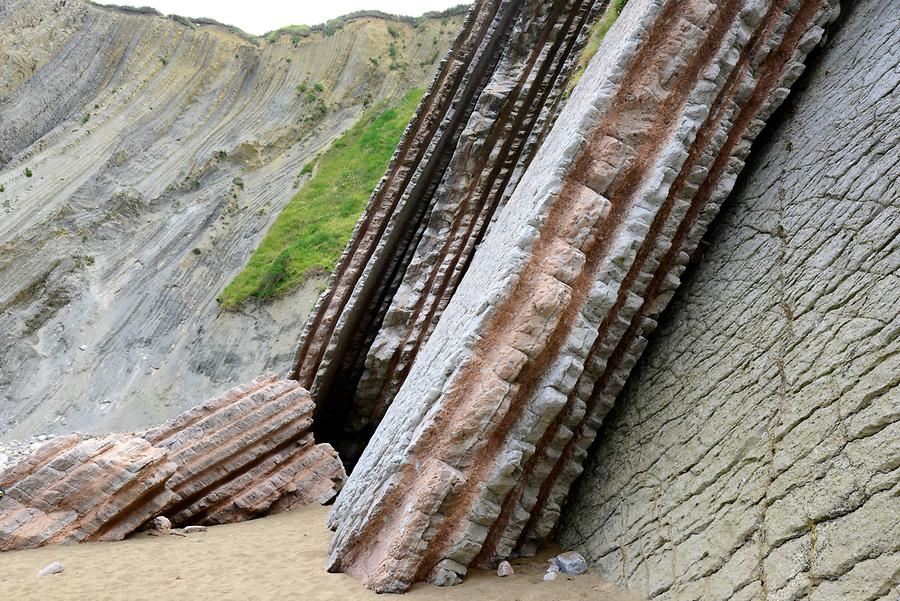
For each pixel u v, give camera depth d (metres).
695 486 7.02
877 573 4.77
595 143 8.54
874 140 7.35
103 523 11.12
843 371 5.98
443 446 7.73
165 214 43.00
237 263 37.62
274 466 13.96
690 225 9.17
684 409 7.93
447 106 18.48
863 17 8.82
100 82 52.81
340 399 18.38
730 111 9.05
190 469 12.62
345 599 7.41
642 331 8.96
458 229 16.77
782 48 9.28
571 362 7.80
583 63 15.66
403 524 7.61
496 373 7.68
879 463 5.15
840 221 7.17
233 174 45.09
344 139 45.00
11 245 40.19
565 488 8.61
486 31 18.48
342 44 52.38
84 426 30.72
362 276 17.45
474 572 7.96
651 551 7.12
